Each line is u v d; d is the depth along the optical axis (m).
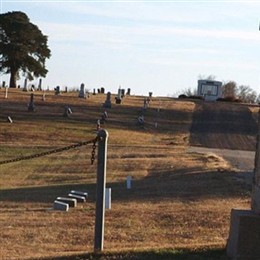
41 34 122.94
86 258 12.45
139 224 18.09
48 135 53.53
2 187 29.70
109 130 59.09
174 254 12.37
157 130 64.06
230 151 53.06
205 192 25.50
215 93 109.19
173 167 36.72
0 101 75.56
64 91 108.31
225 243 13.86
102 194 12.68
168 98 102.25
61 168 37.19
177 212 20.06
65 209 21.69
